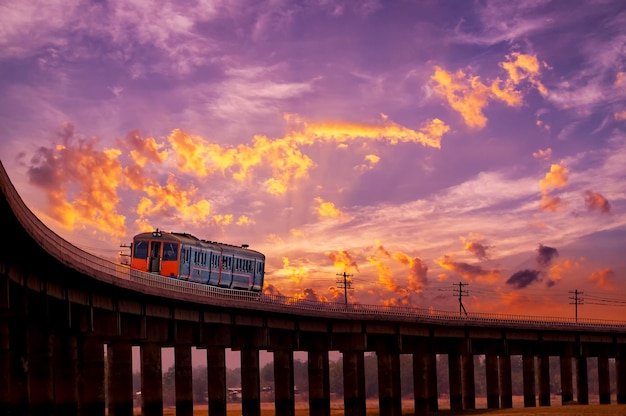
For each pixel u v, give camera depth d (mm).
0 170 44969
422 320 126062
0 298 57938
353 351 119312
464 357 137625
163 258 98875
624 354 155625
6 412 57844
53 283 69750
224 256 109438
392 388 124938
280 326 109688
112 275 73438
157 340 89812
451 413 123875
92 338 79375
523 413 112938
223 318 100125
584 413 110000
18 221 51031
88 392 78562
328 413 117438
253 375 106125
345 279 154875
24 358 64688
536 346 145875
